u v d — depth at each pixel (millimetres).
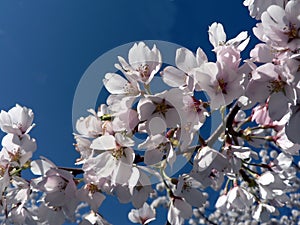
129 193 305
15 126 338
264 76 275
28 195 324
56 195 319
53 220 329
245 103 291
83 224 341
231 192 408
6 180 312
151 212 429
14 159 318
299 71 266
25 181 323
